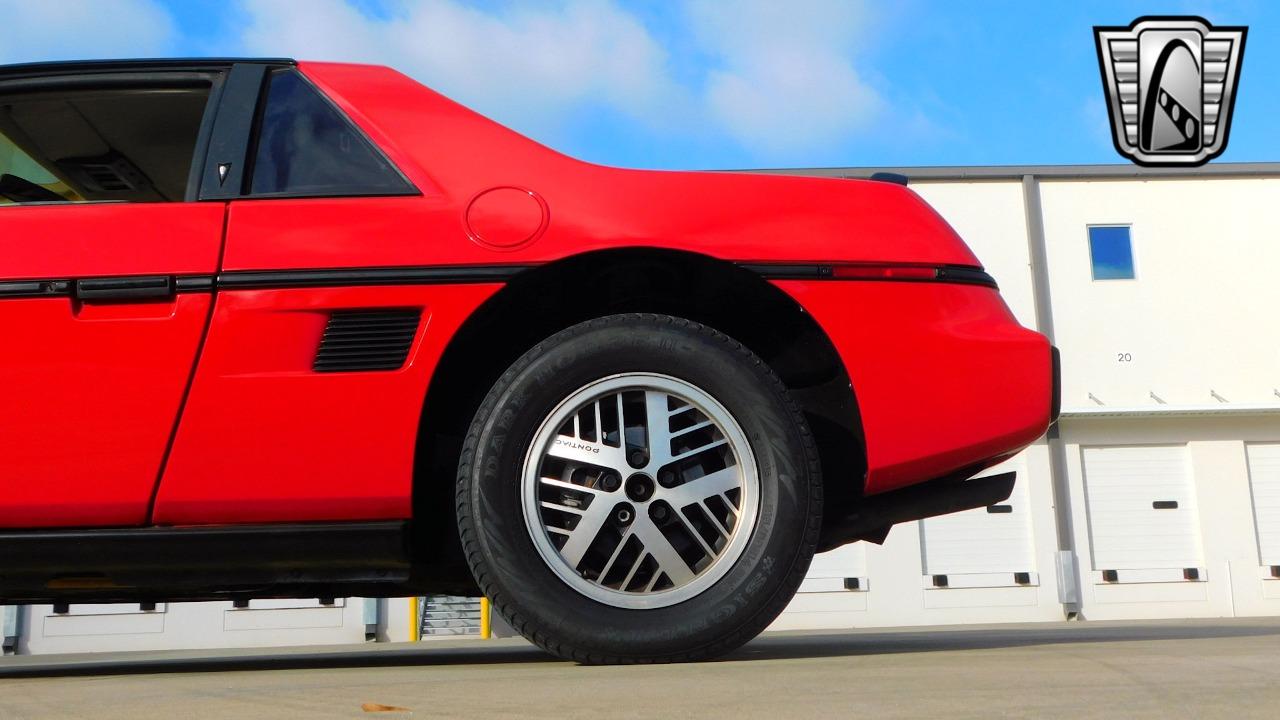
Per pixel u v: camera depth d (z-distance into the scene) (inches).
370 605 576.4
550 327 77.6
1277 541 622.5
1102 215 641.6
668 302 77.2
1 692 54.9
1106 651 67.2
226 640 566.9
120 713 42.5
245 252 71.5
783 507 68.3
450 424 78.0
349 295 70.6
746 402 69.7
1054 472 620.1
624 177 75.5
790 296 72.9
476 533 67.8
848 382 73.5
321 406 69.7
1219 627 172.7
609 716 37.9
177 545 69.6
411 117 78.5
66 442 69.0
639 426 70.9
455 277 71.2
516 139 77.5
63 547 69.5
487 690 48.5
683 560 68.2
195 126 82.7
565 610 66.1
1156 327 634.2
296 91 80.7
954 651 74.9
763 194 76.0
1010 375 74.0
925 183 641.0
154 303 70.6
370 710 41.0
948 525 612.1
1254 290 638.5
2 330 69.4
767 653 83.2
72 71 82.4
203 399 69.5
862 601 599.8
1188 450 629.6
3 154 82.4
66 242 71.1
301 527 70.0
